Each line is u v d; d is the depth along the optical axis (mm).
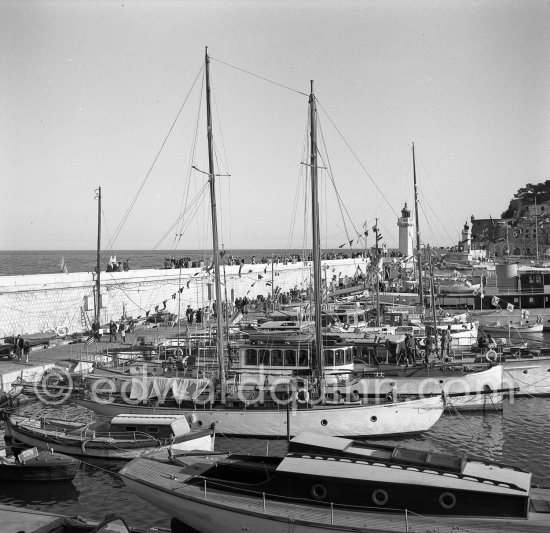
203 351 38906
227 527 16828
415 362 37062
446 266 98125
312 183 31938
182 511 17594
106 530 14719
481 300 63906
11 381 36375
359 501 16359
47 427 28062
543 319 59500
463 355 40344
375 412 29422
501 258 127938
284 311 53406
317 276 31516
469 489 15695
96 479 24406
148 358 38750
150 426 26359
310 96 32219
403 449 18094
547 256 119812
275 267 83562
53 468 23531
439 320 51406
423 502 15906
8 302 47781
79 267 154750
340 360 32906
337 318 48969
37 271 127562
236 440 29453
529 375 38156
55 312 52125
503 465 17312
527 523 15266
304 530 15750
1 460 24109
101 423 27797
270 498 17094
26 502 22281
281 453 27266
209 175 31719
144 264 169375
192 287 68500
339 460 17312
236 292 74625
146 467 19500
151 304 63312
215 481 18016
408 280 86812
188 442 25734
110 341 48375
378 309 49188
